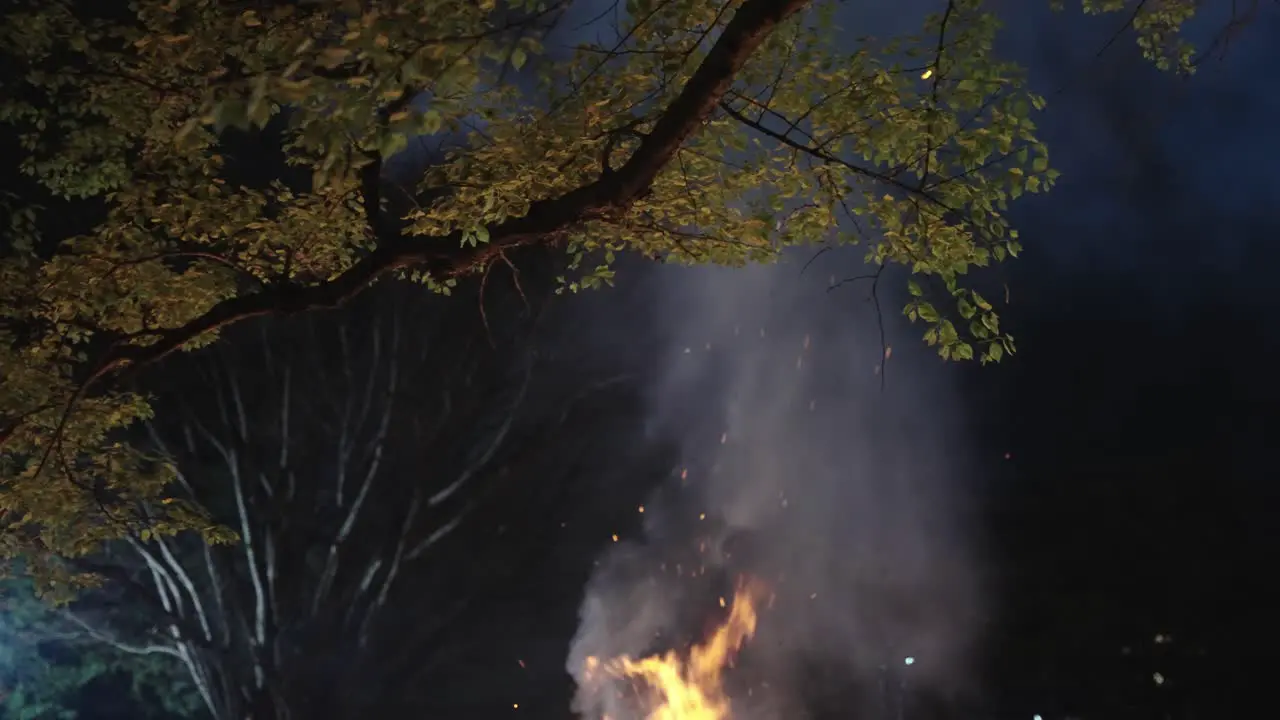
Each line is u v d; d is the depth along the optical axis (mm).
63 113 9586
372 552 18234
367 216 7332
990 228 7926
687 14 7586
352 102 4867
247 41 7473
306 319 18234
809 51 8586
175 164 9414
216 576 17359
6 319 9617
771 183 9102
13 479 9930
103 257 9117
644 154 6285
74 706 18953
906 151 8078
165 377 17375
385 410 17891
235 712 17047
